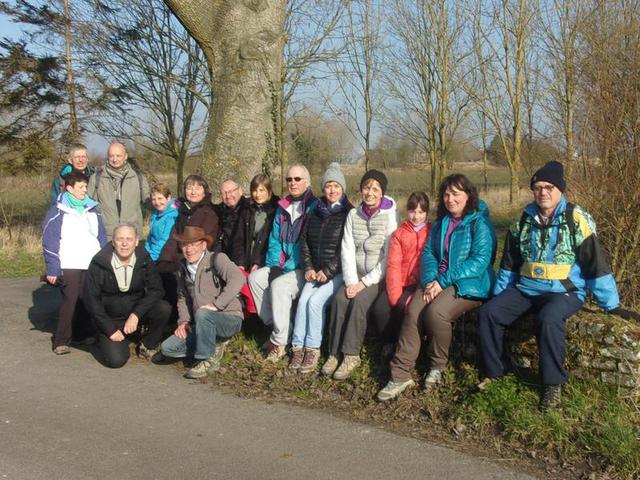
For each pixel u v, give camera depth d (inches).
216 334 230.2
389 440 175.5
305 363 225.1
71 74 681.6
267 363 234.2
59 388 216.2
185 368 238.2
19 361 245.8
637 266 222.2
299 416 192.1
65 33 664.4
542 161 274.7
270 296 240.7
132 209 300.8
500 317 193.3
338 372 217.3
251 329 262.4
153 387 217.5
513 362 203.0
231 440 175.2
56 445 171.6
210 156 319.0
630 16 222.5
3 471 156.7
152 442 173.6
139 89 690.8
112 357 236.5
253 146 316.8
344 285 224.7
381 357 223.0
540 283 189.9
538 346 183.8
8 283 408.2
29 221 723.4
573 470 158.6
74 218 261.1
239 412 195.2
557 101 258.7
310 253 235.6
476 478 154.6
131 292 242.5
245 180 315.9
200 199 265.1
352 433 179.9
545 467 160.7
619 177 219.3
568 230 187.2
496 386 192.2
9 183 697.6
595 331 186.5
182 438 176.2
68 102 690.2
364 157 916.6
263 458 164.4
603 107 219.9
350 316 217.8
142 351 250.1
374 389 209.2
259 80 314.8
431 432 181.0
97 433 179.3
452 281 204.2
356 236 225.3
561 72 254.4
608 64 221.3
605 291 185.8
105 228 281.3
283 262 247.1
